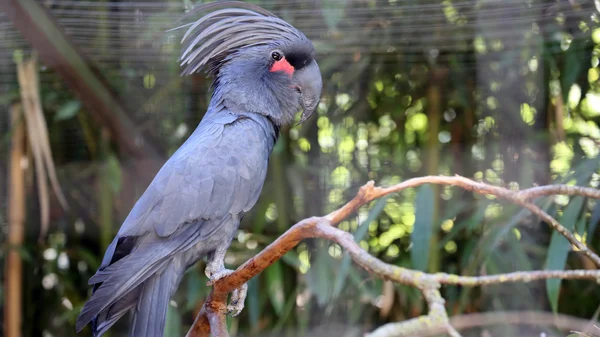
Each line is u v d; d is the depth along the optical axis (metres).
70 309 5.19
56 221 5.21
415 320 1.56
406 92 4.95
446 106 4.91
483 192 2.28
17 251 4.83
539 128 4.53
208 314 2.75
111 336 5.24
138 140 4.86
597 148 4.46
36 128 4.55
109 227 4.93
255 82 3.37
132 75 4.61
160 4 4.09
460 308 4.42
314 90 3.46
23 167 4.96
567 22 4.12
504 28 4.21
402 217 5.00
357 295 4.71
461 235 4.83
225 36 3.38
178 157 3.12
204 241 3.09
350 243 1.90
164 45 4.34
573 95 4.63
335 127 4.97
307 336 4.68
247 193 3.17
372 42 4.40
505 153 4.59
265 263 2.38
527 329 4.23
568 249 3.60
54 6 3.96
